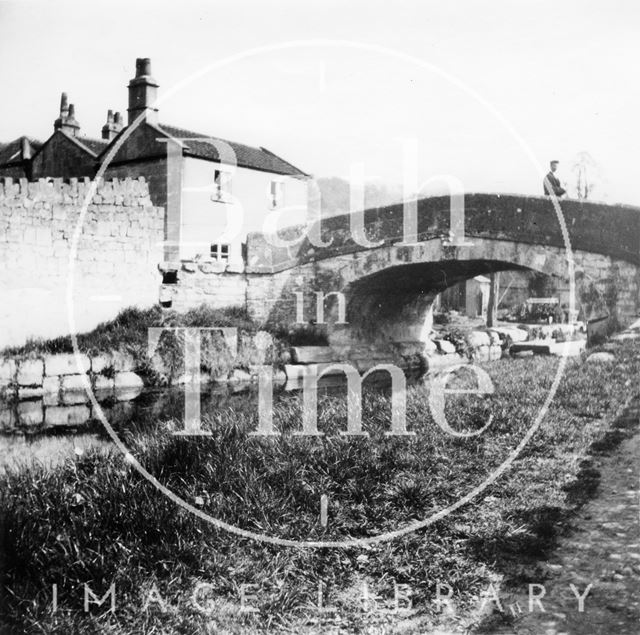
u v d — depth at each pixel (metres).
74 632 4.24
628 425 6.56
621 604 4.09
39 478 5.54
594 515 4.98
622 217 8.49
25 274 11.10
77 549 4.61
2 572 4.56
